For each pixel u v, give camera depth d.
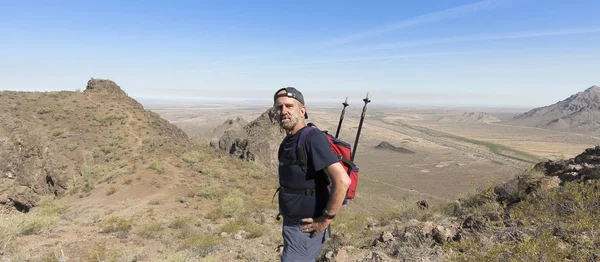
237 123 74.31
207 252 10.61
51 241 10.65
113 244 11.51
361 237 9.11
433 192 80.06
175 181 28.00
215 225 18.12
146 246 11.93
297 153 2.77
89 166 30.45
